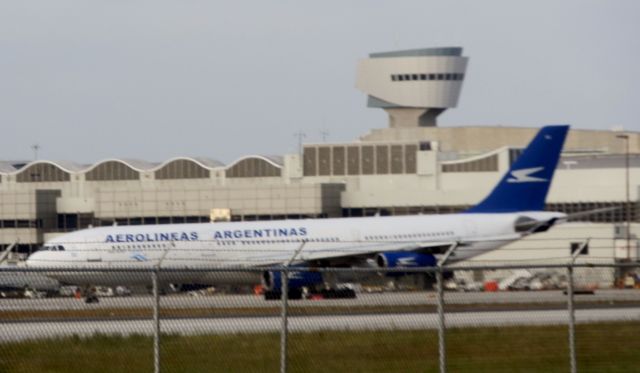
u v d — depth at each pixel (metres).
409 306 155.25
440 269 125.44
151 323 150.88
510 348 139.12
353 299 160.62
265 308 157.38
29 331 140.50
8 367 120.75
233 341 136.62
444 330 123.69
